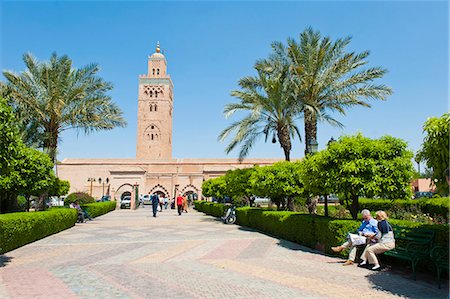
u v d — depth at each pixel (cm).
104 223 2136
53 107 1914
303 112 1975
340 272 798
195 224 2064
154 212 2742
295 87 1855
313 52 1855
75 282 707
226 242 1273
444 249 677
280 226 1395
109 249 1120
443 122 594
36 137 1984
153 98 7612
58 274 777
